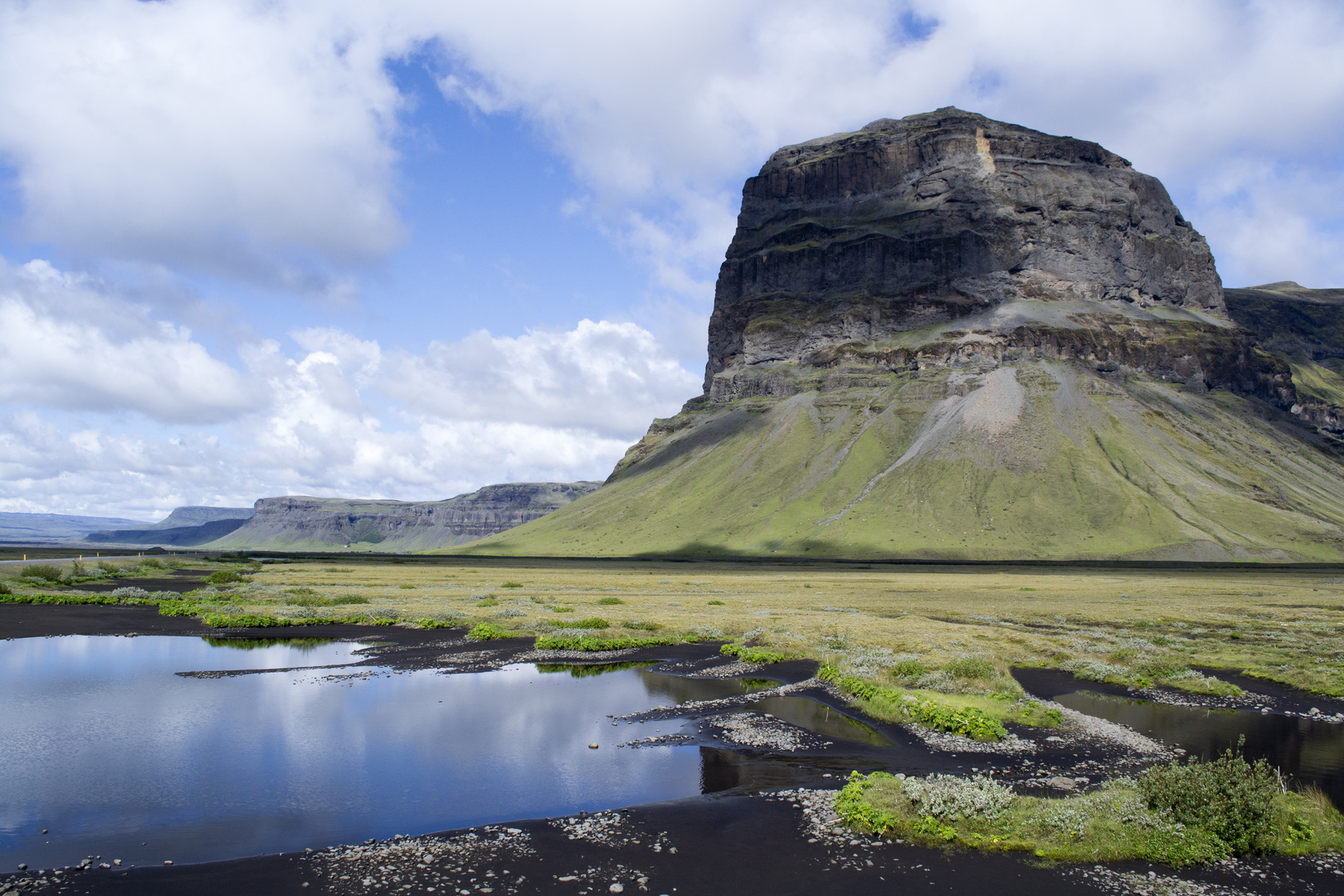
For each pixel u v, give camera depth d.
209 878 16.70
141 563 136.88
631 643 54.91
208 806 21.52
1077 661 45.75
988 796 20.47
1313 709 35.78
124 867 17.30
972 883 16.72
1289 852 18.34
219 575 111.88
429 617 65.44
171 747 27.23
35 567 100.56
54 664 43.78
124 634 56.12
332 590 100.06
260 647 51.22
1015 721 32.16
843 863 17.80
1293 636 60.69
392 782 24.02
